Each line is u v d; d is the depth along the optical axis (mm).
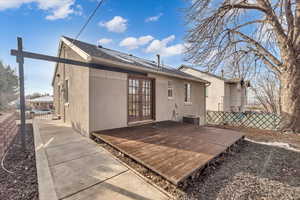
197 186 2467
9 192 2195
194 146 3939
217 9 6090
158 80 7848
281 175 2908
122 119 6145
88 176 2596
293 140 5871
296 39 6414
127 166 3010
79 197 2025
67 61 4465
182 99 9562
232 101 16469
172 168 2660
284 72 6855
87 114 5141
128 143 4082
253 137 6445
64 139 4934
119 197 2053
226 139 4699
